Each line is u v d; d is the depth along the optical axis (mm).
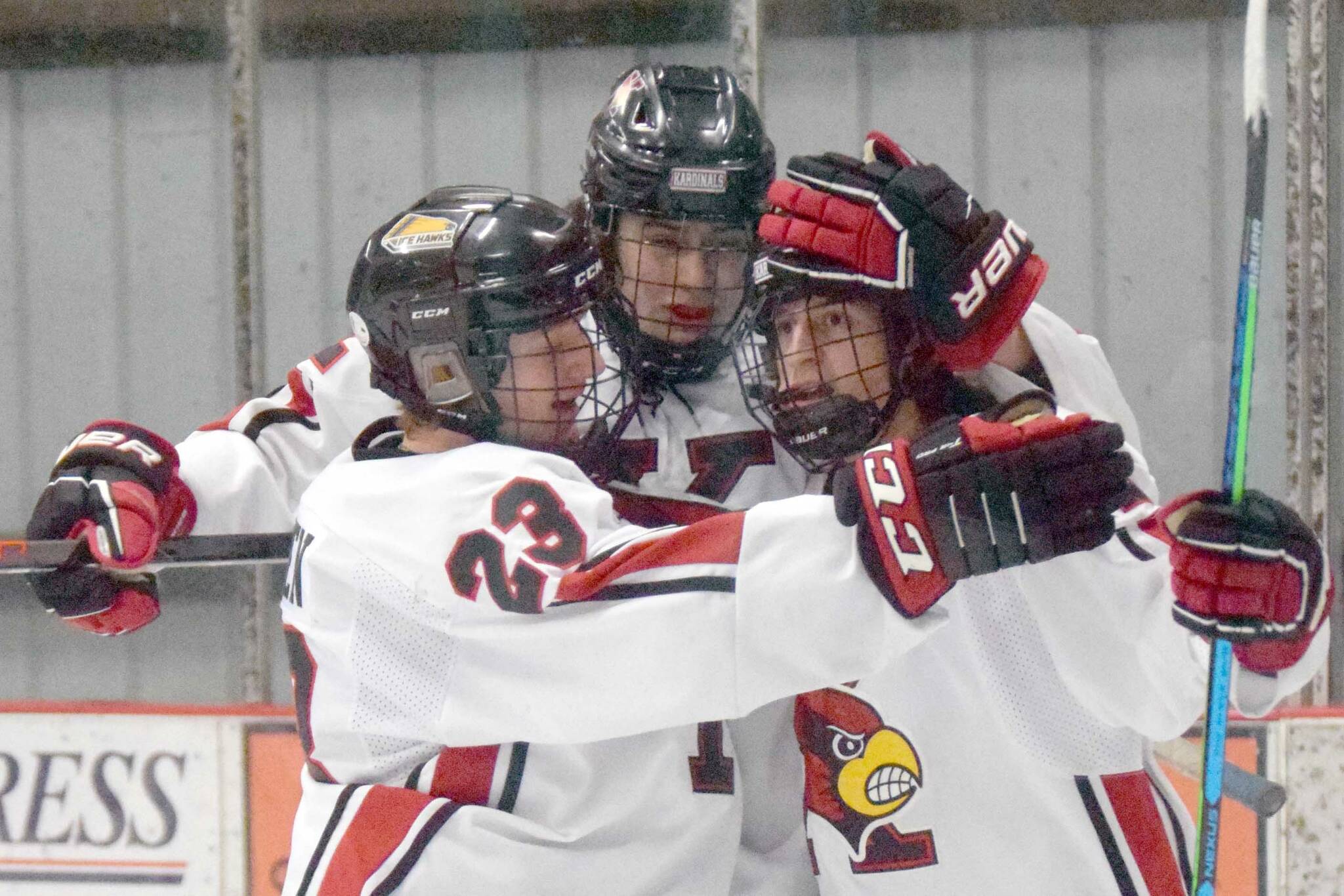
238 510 7844
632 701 5113
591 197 6832
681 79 7023
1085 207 13523
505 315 5723
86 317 14875
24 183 14789
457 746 5645
